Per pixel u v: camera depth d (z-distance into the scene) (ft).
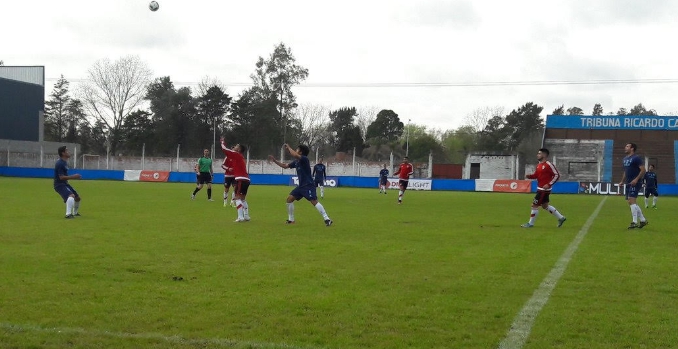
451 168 200.13
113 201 76.28
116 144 254.47
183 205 70.85
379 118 354.54
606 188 146.72
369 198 100.22
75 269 27.63
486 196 117.70
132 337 17.66
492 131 310.04
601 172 185.78
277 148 262.26
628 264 31.01
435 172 200.95
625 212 74.23
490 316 20.49
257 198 90.43
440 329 18.93
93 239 37.88
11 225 45.42
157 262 29.81
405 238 41.24
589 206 88.28
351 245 37.06
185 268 28.35
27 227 44.21
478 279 26.63
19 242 36.19
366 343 17.47
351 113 367.66
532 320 20.01
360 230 45.98
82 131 300.61
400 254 33.63
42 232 41.24
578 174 187.93
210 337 17.80
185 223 49.14
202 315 20.13
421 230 46.75
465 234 44.34
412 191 144.36
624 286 25.45
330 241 38.88
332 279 26.27
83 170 178.19
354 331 18.58
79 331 18.15
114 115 254.68
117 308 20.84
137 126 255.09
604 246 38.27
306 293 23.47
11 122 217.97
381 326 19.16
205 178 82.38
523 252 35.01
